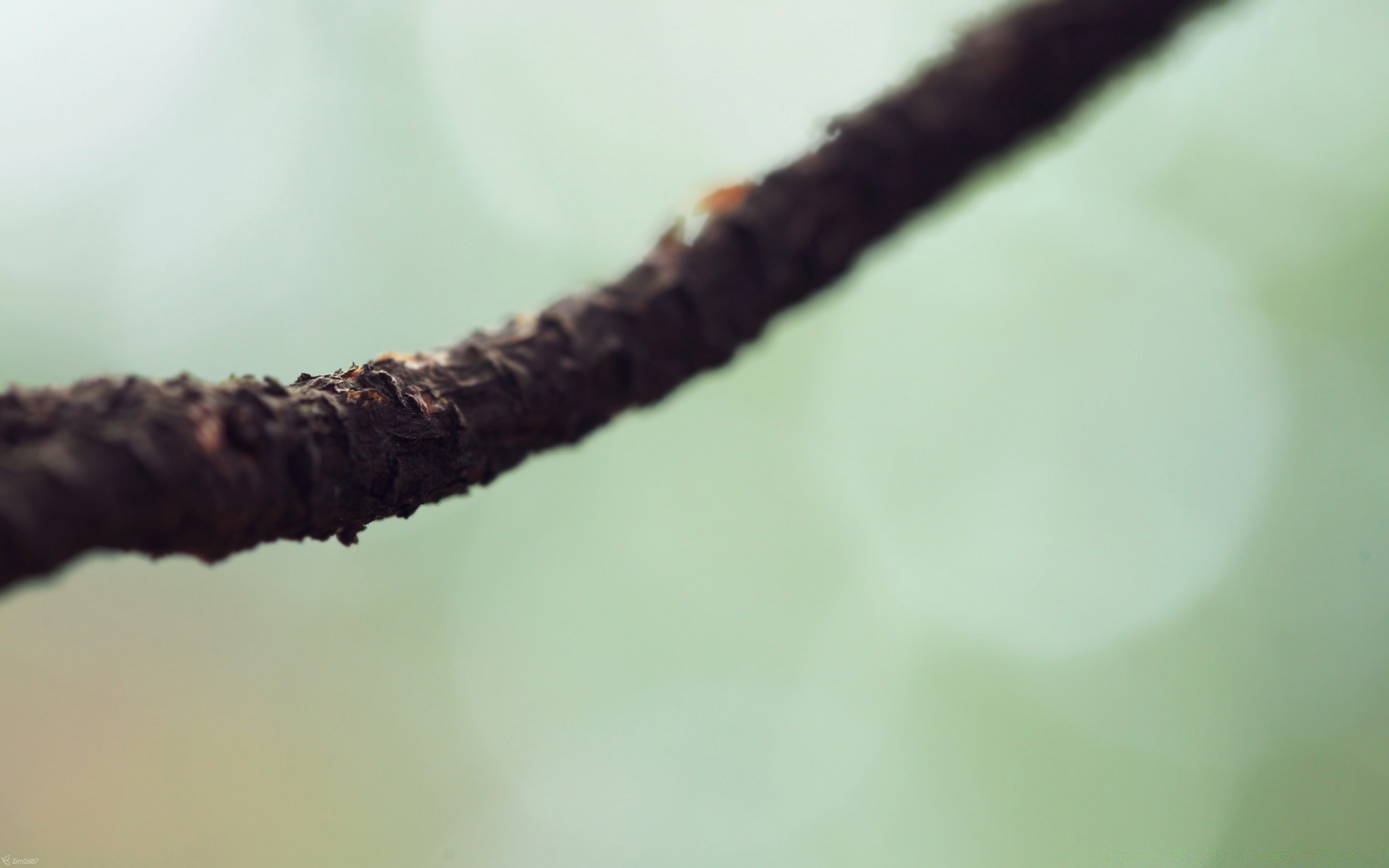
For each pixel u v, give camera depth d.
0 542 0.30
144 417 0.31
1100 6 0.40
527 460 0.36
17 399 0.31
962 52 0.40
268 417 0.32
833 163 0.39
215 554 0.32
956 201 0.41
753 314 0.39
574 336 0.37
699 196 0.39
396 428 0.34
